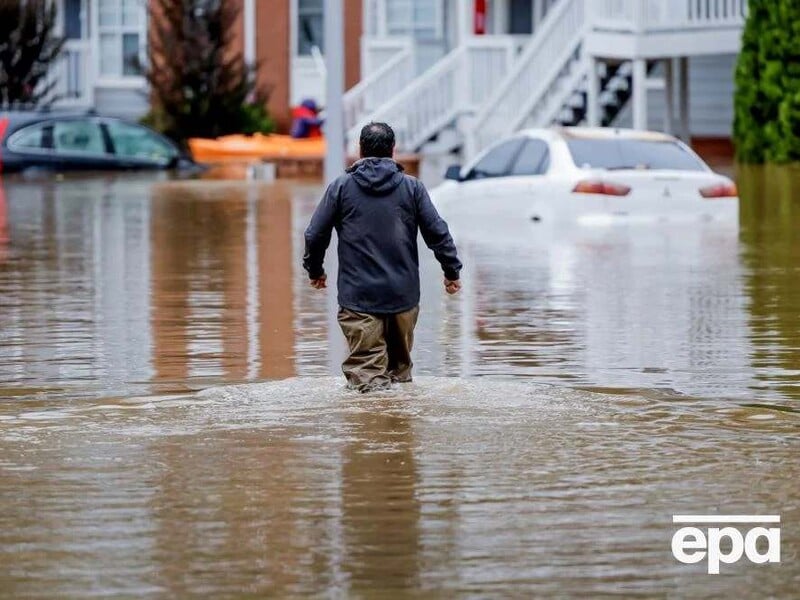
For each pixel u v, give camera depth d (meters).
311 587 13.72
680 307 29.30
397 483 16.84
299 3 88.50
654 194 42.34
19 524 15.48
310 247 21.52
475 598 13.46
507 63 73.69
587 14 66.69
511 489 16.61
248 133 81.31
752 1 62.09
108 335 26.56
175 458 17.94
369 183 21.17
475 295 31.19
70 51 93.81
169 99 80.25
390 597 13.48
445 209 45.56
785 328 26.83
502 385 21.95
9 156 66.62
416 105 75.38
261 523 15.50
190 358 24.39
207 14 80.50
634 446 18.41
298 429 19.31
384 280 21.30
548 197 42.62
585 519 15.56
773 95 61.75
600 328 27.05
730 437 18.86
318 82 87.50
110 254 38.38
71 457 18.02
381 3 83.69
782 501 16.16
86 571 14.13
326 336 26.44
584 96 69.12
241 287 32.53
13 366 23.78
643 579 13.91
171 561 14.41
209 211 50.06
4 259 37.41
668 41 64.12
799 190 53.03
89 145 68.31
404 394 21.22
